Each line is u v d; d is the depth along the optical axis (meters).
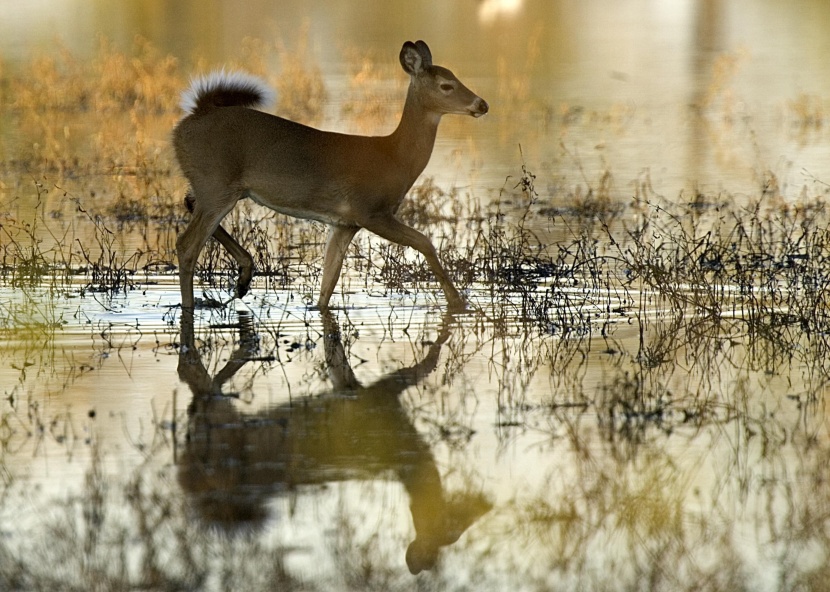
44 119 63.16
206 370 23.20
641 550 15.68
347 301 29.11
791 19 112.56
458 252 33.16
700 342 25.42
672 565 15.24
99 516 16.30
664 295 28.97
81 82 70.25
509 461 18.50
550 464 18.41
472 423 20.14
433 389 22.02
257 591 14.36
